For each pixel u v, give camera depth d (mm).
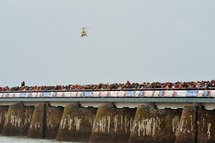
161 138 141375
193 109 128125
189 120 127938
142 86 156625
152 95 142875
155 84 155250
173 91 136375
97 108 174625
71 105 172625
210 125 127688
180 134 128500
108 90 162500
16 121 198875
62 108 187375
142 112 144000
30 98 195625
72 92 175375
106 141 157125
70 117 172250
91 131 168000
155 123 142625
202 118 127688
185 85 141500
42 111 186500
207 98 127125
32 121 187750
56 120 185875
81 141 171000
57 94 182500
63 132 172375
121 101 153750
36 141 174750
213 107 127562
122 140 156875
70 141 171250
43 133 185625
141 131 143375
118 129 157250
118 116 157750
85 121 172375
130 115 158750
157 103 144125
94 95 165000
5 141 176625
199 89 133625
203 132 127250
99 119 158750
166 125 141750
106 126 157875
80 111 172375
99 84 178625
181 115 140875
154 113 142875
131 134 145125
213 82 136375
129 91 151625
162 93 139750
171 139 140625
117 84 169125
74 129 171625
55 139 182250
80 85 189875
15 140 179750
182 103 137000
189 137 127250
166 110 142625
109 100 158500
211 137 127250
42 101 190750
